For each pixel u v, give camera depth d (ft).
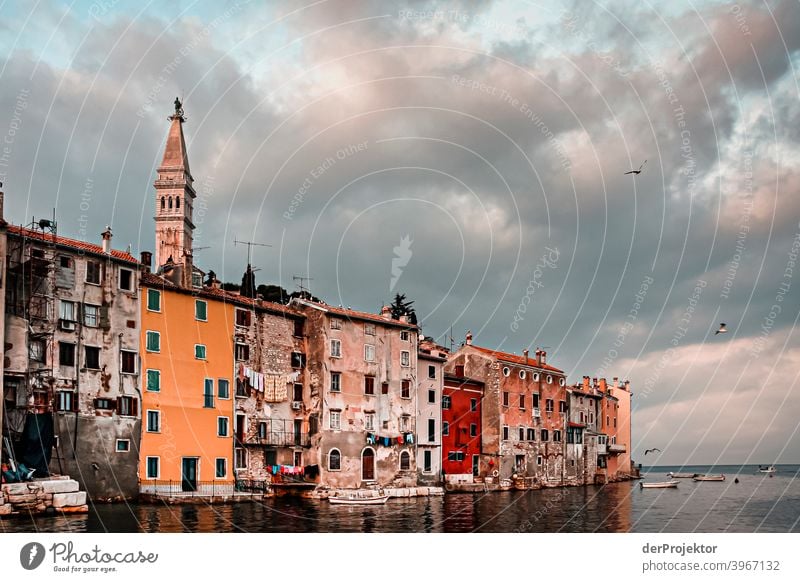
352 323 274.36
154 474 210.59
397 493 268.62
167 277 232.12
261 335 248.73
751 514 244.22
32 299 190.39
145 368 212.23
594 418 422.82
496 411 337.11
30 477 170.60
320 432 258.78
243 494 220.84
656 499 308.40
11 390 181.06
